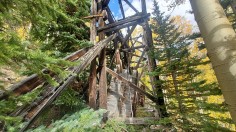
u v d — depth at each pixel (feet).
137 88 21.59
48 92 10.24
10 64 5.47
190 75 18.89
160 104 21.57
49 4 7.29
